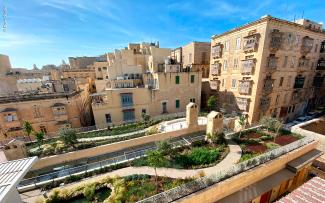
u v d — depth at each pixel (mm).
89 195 10711
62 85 28250
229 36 27156
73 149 17203
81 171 13633
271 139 17531
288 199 7902
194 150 15375
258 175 12773
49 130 23500
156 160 11805
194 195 9953
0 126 21047
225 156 14484
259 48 22078
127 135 21078
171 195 9633
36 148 18188
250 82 23750
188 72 28781
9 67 44312
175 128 21750
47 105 22969
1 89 30234
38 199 10695
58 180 12391
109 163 14555
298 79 28016
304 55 27094
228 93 28344
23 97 22094
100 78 43250
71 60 61656
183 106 30016
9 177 9125
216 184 10875
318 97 35094
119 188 10688
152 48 31500
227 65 28125
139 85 31188
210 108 31109
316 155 15656
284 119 28969
